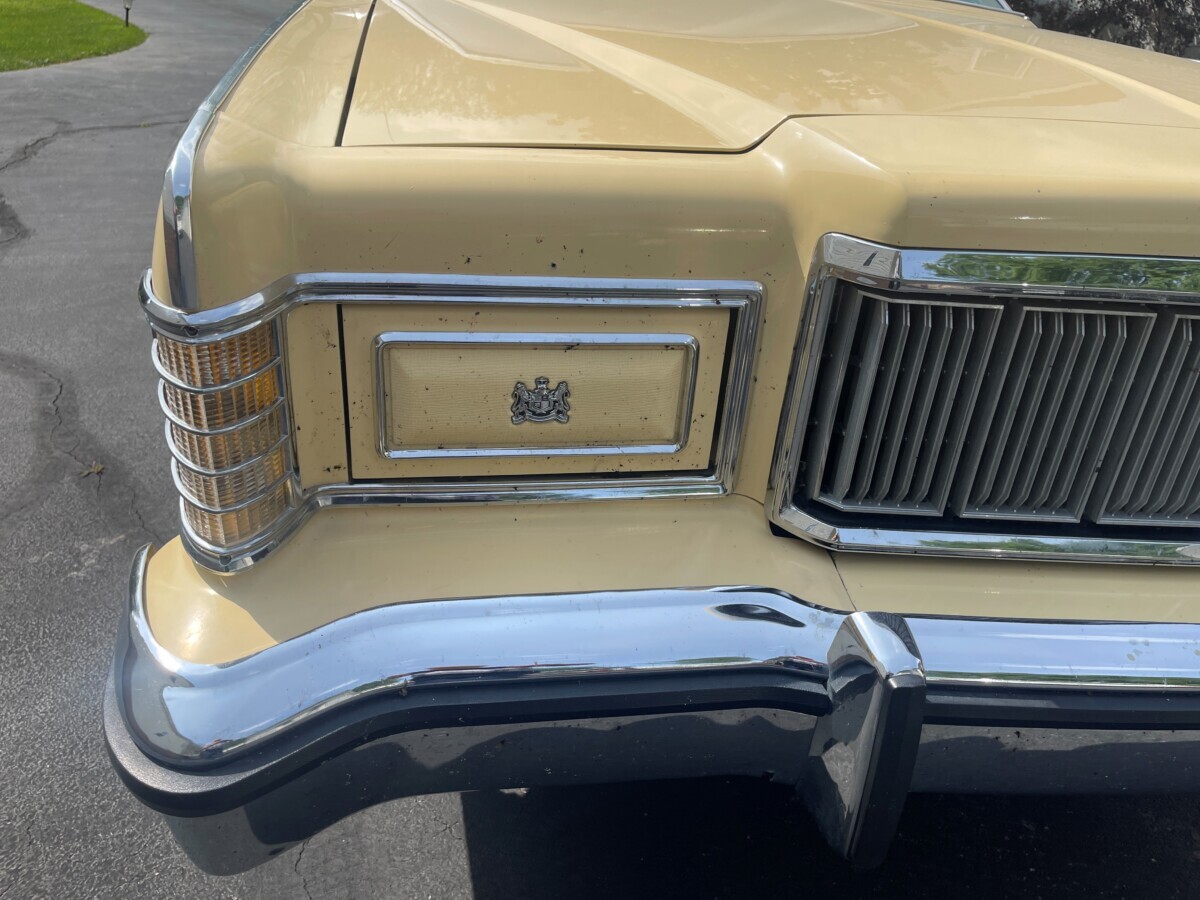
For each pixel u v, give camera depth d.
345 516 1.36
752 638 1.28
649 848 1.87
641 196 1.23
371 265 1.20
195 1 18.48
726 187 1.26
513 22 1.97
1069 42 2.28
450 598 1.28
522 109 1.40
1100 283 1.23
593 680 1.23
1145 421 1.38
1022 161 1.26
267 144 1.22
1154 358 1.32
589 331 1.28
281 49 1.69
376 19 2.00
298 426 1.29
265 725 1.18
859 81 1.61
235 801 1.18
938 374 1.29
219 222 1.14
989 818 1.98
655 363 1.32
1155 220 1.23
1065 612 1.40
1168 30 6.54
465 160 1.21
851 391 1.33
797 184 1.27
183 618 1.28
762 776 1.38
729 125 1.41
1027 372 1.31
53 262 5.19
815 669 1.27
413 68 1.59
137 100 9.82
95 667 2.29
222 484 1.25
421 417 1.30
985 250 1.21
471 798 1.99
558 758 1.29
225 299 1.16
